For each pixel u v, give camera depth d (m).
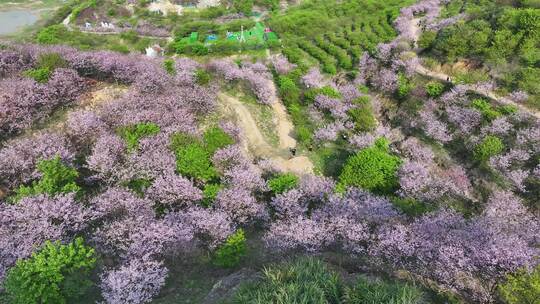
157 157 36.19
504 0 71.06
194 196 33.53
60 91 44.75
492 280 26.97
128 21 107.81
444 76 59.34
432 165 47.06
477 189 44.16
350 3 99.31
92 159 34.88
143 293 24.81
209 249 29.86
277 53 78.94
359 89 62.03
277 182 37.34
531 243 31.56
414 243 28.88
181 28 97.88
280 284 20.98
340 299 20.72
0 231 27.62
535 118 47.56
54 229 28.12
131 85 50.75
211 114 50.53
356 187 38.91
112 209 30.66
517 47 56.97
